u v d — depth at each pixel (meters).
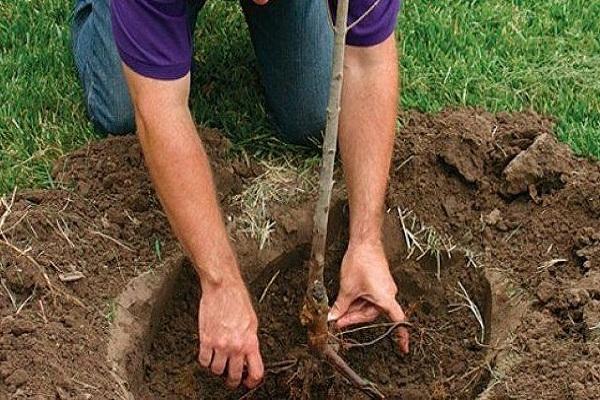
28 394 2.20
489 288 2.48
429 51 2.96
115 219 2.55
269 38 2.66
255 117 2.80
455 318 2.52
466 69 2.92
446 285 2.54
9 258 2.41
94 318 2.38
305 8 2.63
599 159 2.68
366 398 2.45
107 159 2.63
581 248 2.48
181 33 2.18
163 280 2.48
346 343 2.40
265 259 2.54
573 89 2.88
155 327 2.46
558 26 3.07
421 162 2.64
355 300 2.35
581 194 2.55
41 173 2.63
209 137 2.68
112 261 2.48
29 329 2.30
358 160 2.36
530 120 2.77
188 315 2.51
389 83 2.36
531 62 2.97
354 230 2.36
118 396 2.24
